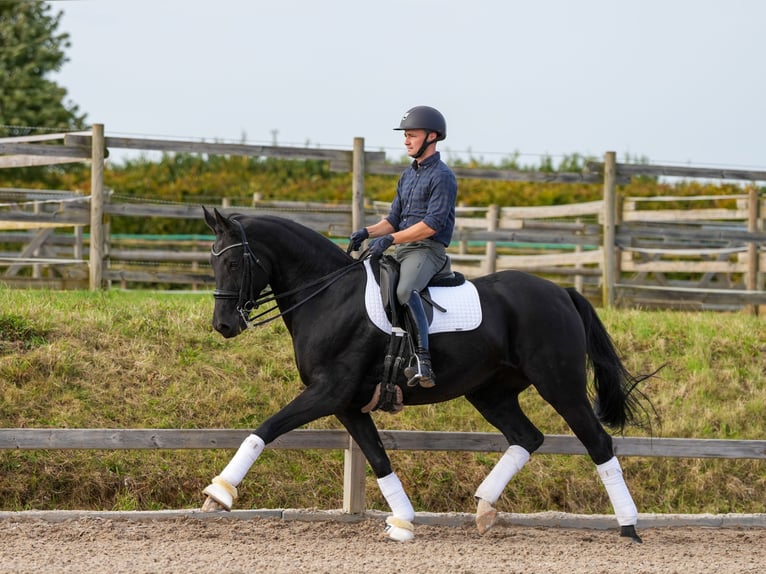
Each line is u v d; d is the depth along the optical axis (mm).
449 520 10211
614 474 9484
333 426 12148
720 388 13906
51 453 10922
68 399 11508
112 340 12703
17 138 17797
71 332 12703
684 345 15023
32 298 14086
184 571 7621
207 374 12445
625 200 22672
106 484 10805
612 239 18766
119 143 16359
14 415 11164
